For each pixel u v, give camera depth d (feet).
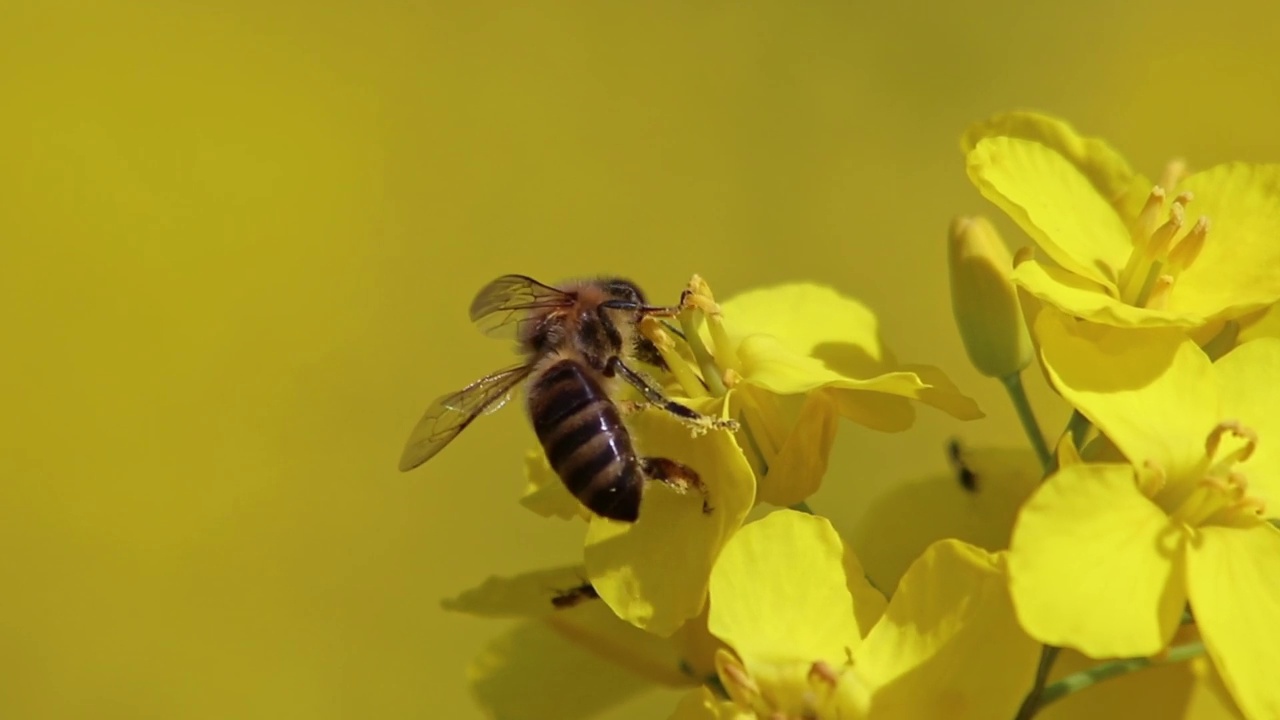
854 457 0.97
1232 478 0.53
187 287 1.09
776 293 0.59
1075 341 0.54
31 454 1.04
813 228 1.14
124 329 1.08
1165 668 0.57
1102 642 0.51
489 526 1.01
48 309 1.08
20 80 1.13
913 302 1.11
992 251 0.57
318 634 1.00
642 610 0.54
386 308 1.10
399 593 1.01
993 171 0.55
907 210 1.14
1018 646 0.52
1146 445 0.53
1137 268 0.55
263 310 1.09
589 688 0.59
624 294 0.59
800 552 0.54
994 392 0.99
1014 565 0.51
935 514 0.59
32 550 1.01
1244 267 0.55
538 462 0.60
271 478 1.04
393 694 0.99
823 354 0.58
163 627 1.00
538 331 0.58
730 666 0.53
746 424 0.56
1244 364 0.54
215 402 1.06
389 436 1.06
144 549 1.02
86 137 1.13
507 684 0.60
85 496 1.03
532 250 1.13
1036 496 0.52
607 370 0.58
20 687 0.98
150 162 1.13
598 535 0.55
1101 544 0.52
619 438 0.55
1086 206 0.56
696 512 0.55
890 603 0.53
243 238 1.11
